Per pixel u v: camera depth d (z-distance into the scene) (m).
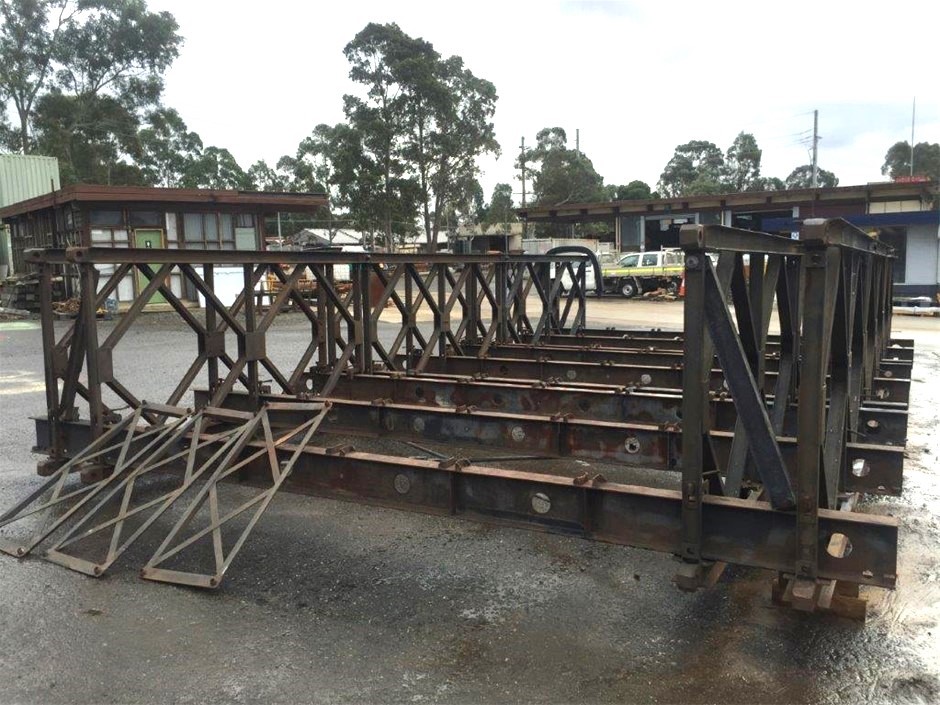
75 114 42.22
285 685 2.79
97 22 41.81
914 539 4.17
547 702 2.68
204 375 10.11
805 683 2.78
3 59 40.50
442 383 6.41
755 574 3.71
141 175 46.03
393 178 38.97
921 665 2.89
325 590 3.60
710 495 3.10
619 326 17.09
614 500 3.24
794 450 4.17
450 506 3.64
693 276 2.79
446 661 2.96
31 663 2.95
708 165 76.00
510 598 3.51
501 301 9.51
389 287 7.54
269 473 4.21
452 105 39.69
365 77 38.50
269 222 63.16
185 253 5.39
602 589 3.60
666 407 5.51
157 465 4.32
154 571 3.71
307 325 17.33
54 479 4.46
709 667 2.90
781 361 4.73
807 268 2.71
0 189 25.59
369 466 3.87
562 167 58.78
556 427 4.77
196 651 3.04
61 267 20.70
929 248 23.88
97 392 4.90
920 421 7.16
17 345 13.46
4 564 3.89
